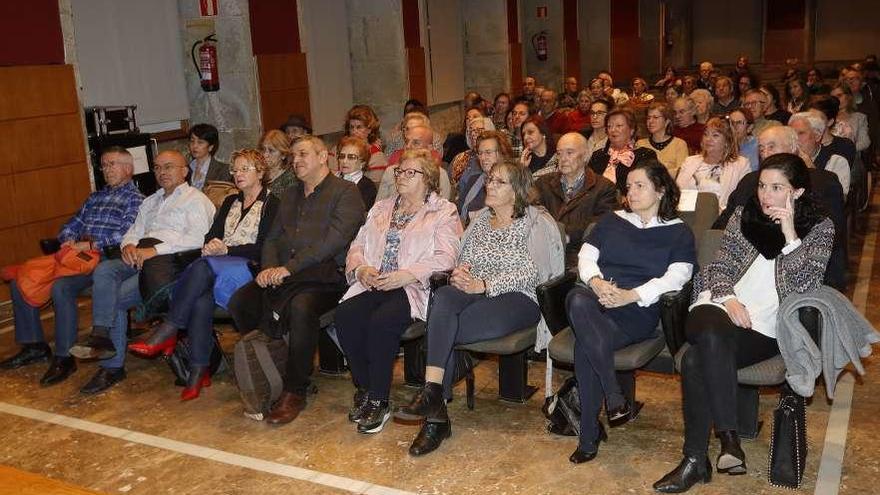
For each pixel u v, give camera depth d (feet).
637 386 13.24
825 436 11.06
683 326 10.53
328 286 13.04
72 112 21.30
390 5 33.65
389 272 12.48
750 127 17.81
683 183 16.15
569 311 10.52
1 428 12.77
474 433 11.78
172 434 12.30
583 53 60.80
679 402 12.55
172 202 15.24
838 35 76.89
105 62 23.02
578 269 11.54
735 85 34.96
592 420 10.59
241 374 12.41
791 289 9.83
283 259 13.79
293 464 11.14
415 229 12.56
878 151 31.32
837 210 12.88
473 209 16.44
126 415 13.08
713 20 80.53
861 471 10.11
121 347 14.38
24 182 20.18
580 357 10.50
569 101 33.68
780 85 46.47
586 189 14.71
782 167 9.94
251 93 26.30
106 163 16.12
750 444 10.98
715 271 10.52
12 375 15.01
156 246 14.53
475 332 11.43
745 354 9.97
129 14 23.85
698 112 21.53
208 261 13.46
